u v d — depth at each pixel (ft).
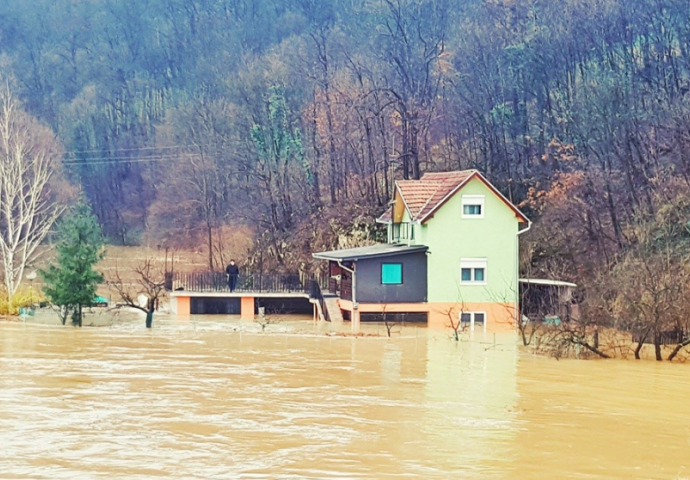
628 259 169.89
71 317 179.83
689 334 134.92
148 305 184.14
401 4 318.04
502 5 277.03
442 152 268.62
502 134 248.93
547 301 177.68
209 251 286.46
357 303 174.91
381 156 280.10
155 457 75.51
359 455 76.59
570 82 247.29
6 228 253.44
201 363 125.18
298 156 301.02
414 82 290.76
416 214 179.42
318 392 103.40
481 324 177.58
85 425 85.97
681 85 223.71
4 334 158.61
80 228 177.68
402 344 148.77
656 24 241.35
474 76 268.62
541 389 106.93
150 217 325.83
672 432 86.07
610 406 97.45
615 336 139.95
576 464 75.15
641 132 212.23
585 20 250.16
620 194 205.05
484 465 74.38
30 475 70.74
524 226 200.34
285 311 212.23
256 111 309.42
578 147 225.76
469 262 177.47
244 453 76.89
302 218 270.26
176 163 321.93
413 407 95.45
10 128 257.55
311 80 308.60
